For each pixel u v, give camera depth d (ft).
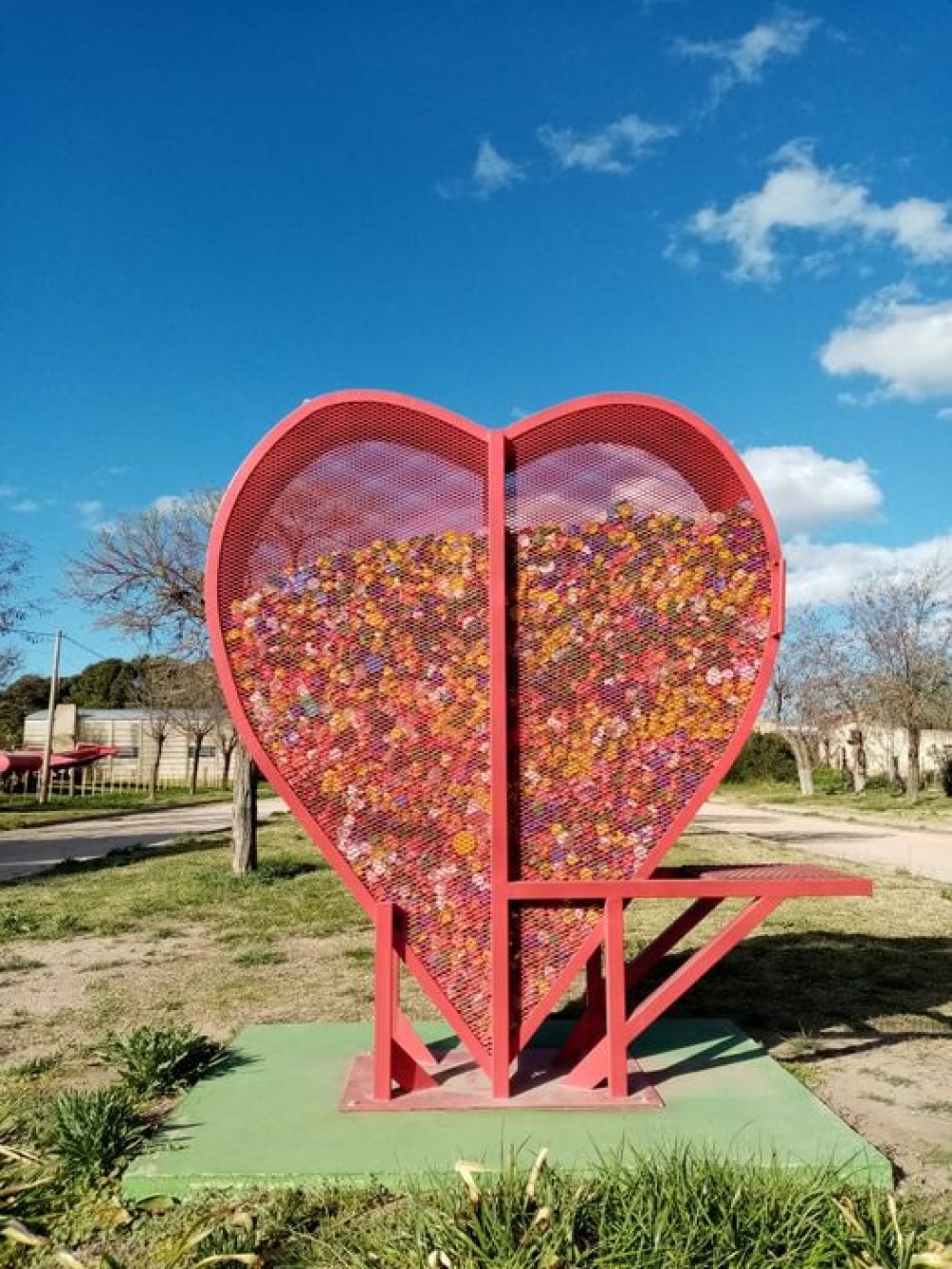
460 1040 15.69
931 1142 13.38
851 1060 17.17
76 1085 15.98
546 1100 13.91
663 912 33.94
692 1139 12.56
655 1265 9.16
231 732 121.70
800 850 56.18
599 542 14.66
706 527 14.69
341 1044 17.12
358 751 14.42
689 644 14.60
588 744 14.47
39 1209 11.44
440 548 14.64
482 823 14.38
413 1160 12.03
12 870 51.16
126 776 171.83
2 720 163.63
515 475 14.71
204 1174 11.71
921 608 114.42
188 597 45.06
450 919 14.32
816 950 26.53
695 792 14.46
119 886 41.32
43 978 24.17
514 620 14.57
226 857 52.80
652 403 14.25
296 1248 10.38
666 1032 17.63
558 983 14.20
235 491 14.39
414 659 14.53
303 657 14.49
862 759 133.18
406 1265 9.48
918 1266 9.35
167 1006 21.12
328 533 14.65
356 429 14.48
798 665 135.44
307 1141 12.67
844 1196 10.71
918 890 38.73
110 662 213.66
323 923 30.78
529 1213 9.94
